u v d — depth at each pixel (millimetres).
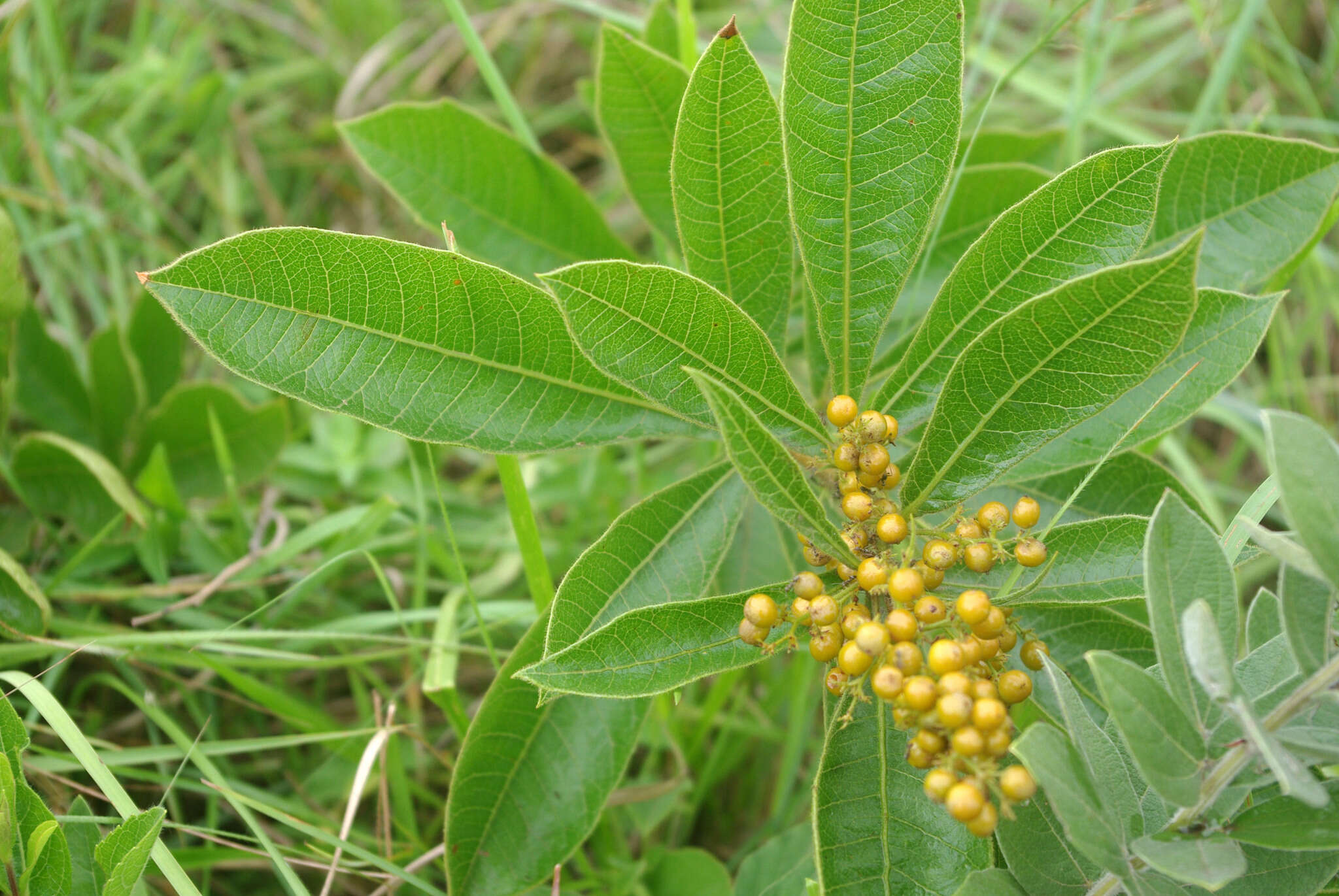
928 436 323
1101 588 322
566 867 436
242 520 469
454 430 336
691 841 467
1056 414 316
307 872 423
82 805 396
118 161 581
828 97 330
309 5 680
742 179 346
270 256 317
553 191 439
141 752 392
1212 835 298
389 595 411
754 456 299
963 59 328
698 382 290
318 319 324
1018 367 313
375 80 680
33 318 468
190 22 673
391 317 327
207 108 633
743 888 405
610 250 447
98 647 407
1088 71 543
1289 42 690
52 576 453
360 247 319
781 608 320
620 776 367
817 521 314
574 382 343
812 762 464
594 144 664
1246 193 386
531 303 332
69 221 562
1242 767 288
